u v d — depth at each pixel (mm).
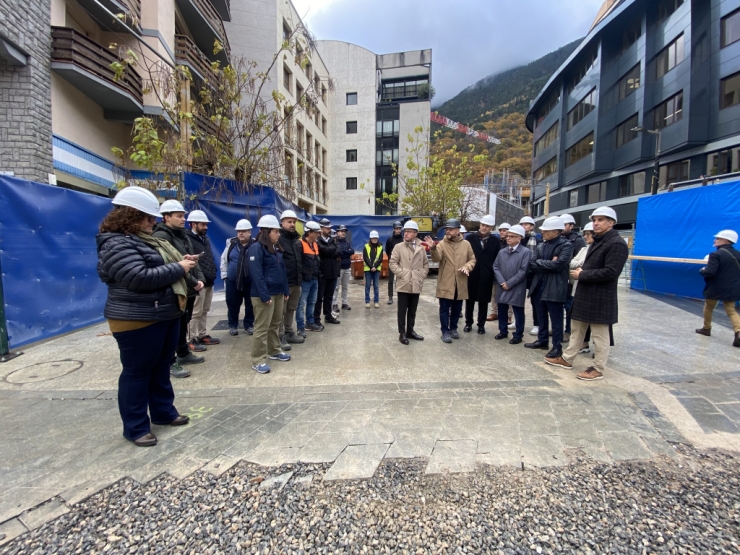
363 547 1745
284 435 2680
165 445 2547
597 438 2660
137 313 2377
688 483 2203
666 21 22734
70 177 9188
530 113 45500
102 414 2975
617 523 1895
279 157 9898
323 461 2383
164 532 1820
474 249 5836
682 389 3541
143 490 2105
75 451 2457
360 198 36375
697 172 21469
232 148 8750
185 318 4133
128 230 2410
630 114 26203
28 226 4727
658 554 1705
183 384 3652
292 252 4957
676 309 7840
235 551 1714
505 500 2061
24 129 7836
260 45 21609
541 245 4781
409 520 1913
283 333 5098
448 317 5371
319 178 32594
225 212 8328
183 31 13648
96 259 6008
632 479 2234
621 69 27391
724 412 3061
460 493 2113
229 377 3855
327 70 33719
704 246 8758
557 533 1831
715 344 5180
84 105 9844
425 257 5328
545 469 2320
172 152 7312
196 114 8336
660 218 10039
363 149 36094
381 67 45094
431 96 44250
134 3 10547
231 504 2012
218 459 2396
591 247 3795
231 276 5371
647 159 24625
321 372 4020
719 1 19531
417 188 20359
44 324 4992
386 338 5516
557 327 4371
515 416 2973
